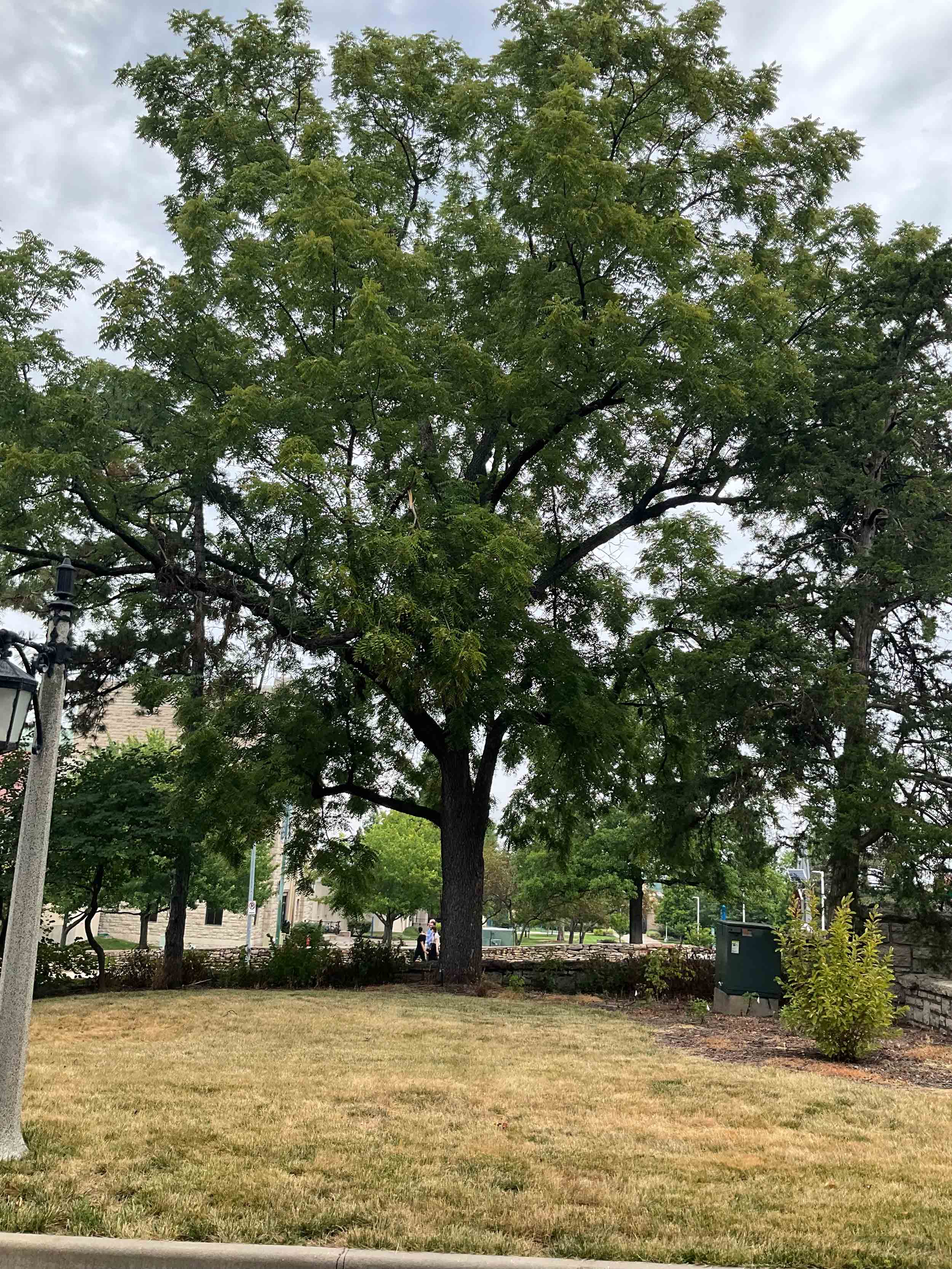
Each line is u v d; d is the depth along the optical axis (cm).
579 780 1884
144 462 1738
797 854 1945
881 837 1731
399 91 1880
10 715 673
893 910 1798
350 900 2031
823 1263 522
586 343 1522
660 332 1502
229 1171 630
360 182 1786
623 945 2888
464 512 1501
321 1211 564
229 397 1527
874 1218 587
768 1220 580
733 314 1625
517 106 1803
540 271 1652
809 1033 1176
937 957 1647
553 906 4603
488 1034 1220
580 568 2128
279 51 1903
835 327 1948
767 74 1755
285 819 2186
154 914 3853
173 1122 741
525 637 1745
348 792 1952
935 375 1917
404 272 1543
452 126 1856
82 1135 701
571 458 1930
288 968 1841
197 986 1869
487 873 6419
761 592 1956
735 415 1748
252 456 1598
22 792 1841
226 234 1739
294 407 1530
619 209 1467
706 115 1708
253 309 1697
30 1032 1152
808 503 1847
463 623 1478
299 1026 1242
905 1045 1255
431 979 1903
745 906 5725
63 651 715
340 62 1867
